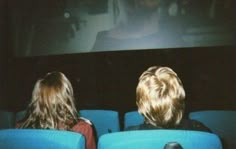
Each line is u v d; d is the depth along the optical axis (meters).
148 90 1.23
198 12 3.67
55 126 1.41
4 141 1.03
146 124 1.24
